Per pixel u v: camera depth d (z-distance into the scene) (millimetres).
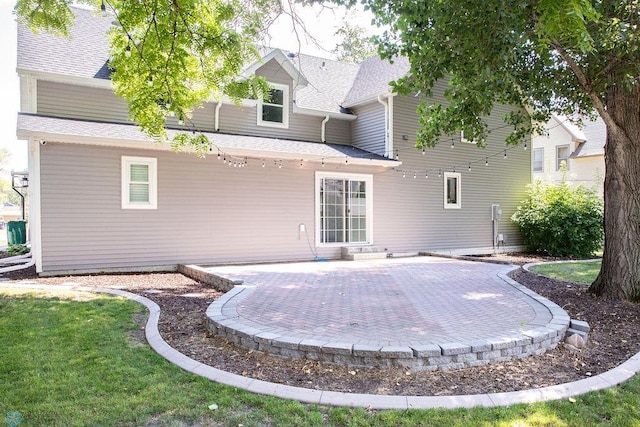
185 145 8758
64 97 10430
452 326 4797
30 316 5367
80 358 4012
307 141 13508
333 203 12500
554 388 3475
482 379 3750
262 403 3166
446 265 10742
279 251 11578
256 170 11289
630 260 6727
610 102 6836
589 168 20641
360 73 16562
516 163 16172
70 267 9227
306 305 5914
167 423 2887
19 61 9992
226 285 7547
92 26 12547
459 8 5027
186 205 10406
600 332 5156
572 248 14516
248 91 6867
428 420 2949
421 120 8656
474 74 5684
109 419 2926
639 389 3518
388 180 13336
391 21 6027
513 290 7094
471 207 15047
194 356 4238
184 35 6238
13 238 16031
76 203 9266
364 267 10359
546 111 8828
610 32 5383
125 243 9750
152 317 5469
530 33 5523
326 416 3014
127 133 9883
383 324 4891
